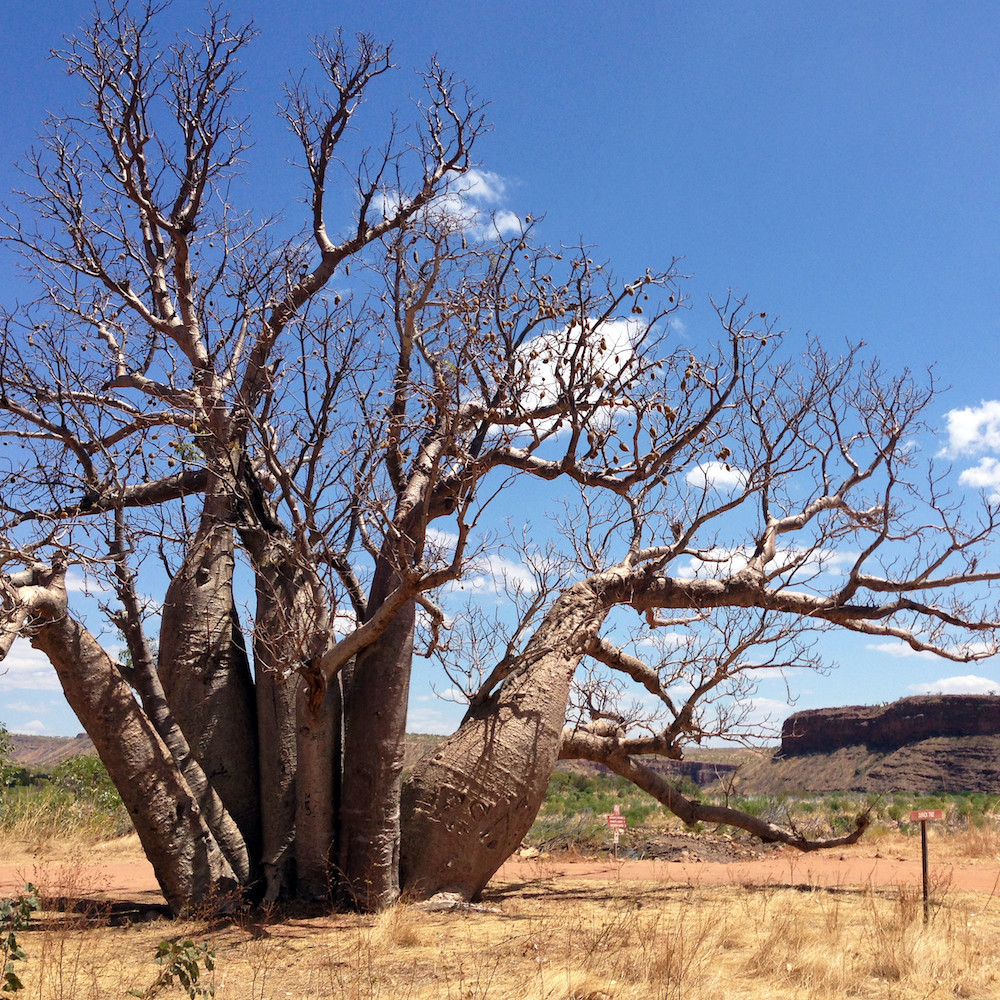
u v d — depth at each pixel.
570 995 5.51
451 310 8.80
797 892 10.28
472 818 9.29
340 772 9.53
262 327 9.55
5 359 9.06
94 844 16.78
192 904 8.70
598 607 10.33
